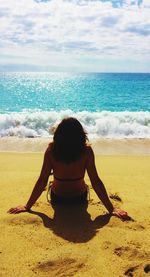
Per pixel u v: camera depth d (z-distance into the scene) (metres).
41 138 11.87
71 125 3.43
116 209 3.57
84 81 88.69
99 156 8.46
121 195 4.28
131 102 33.06
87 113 14.98
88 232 3.08
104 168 6.44
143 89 51.59
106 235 3.02
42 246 2.82
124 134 12.84
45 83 76.56
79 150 3.43
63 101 34.69
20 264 2.55
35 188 3.52
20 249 2.77
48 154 3.50
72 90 50.66
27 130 12.59
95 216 3.44
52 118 14.05
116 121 13.58
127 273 2.48
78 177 3.57
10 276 2.41
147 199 4.12
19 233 3.05
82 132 3.47
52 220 3.32
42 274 2.44
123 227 3.21
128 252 2.73
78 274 2.44
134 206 3.83
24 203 3.87
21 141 11.21
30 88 56.22
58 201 3.69
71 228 3.16
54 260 2.60
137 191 4.50
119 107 29.47
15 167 6.45
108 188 4.61
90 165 3.50
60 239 2.95
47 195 3.78
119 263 2.58
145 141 11.52
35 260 2.60
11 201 3.94
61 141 3.41
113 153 9.46
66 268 2.51
